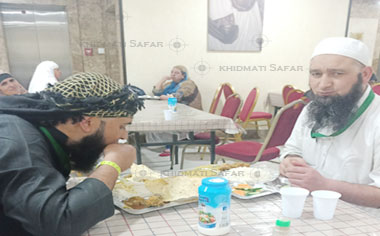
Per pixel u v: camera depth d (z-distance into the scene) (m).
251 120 3.35
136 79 3.43
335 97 1.04
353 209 0.83
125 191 0.94
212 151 2.27
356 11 4.49
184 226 0.73
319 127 1.16
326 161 1.18
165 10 3.30
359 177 1.11
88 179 0.68
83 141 0.73
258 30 3.31
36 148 0.63
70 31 4.50
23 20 4.32
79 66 4.66
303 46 3.38
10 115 0.67
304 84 3.45
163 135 3.40
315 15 3.30
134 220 0.77
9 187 0.58
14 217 0.58
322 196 0.76
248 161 2.02
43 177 0.60
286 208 0.78
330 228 0.71
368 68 1.03
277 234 0.66
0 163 0.57
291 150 1.32
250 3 3.24
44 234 0.59
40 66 2.94
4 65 4.37
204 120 2.14
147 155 3.41
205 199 0.67
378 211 0.96
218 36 3.32
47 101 0.68
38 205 0.57
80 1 4.42
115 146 0.79
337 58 0.99
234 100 2.65
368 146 1.06
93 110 0.69
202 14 3.32
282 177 1.08
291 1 3.24
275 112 3.49
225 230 0.68
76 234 0.60
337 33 3.37
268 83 3.49
